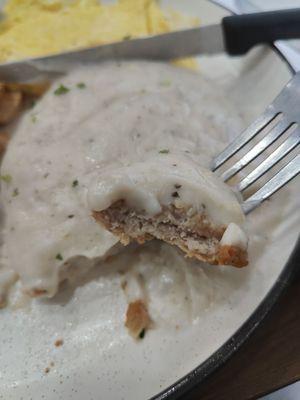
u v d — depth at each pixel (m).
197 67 0.20
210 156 0.16
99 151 0.17
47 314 0.16
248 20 0.18
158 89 0.19
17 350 0.15
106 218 0.14
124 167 0.15
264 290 0.14
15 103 0.19
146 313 0.15
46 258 0.16
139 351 0.14
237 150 0.15
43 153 0.17
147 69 0.20
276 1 0.22
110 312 0.16
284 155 0.15
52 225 0.16
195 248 0.14
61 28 0.22
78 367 0.15
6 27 0.22
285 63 0.18
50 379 0.15
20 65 0.19
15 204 0.17
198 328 0.14
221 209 0.14
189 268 0.15
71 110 0.18
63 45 0.21
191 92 0.19
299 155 0.15
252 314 0.12
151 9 0.22
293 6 0.21
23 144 0.18
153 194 0.14
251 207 0.14
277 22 0.18
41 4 0.23
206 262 0.15
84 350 0.15
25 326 0.16
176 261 0.16
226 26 0.18
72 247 0.16
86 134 0.17
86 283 0.16
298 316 0.14
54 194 0.16
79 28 0.22
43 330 0.16
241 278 0.15
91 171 0.17
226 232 0.13
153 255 0.16
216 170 0.16
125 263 0.16
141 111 0.18
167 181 0.14
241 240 0.13
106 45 0.19
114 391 0.14
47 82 0.20
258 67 0.19
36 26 0.22
